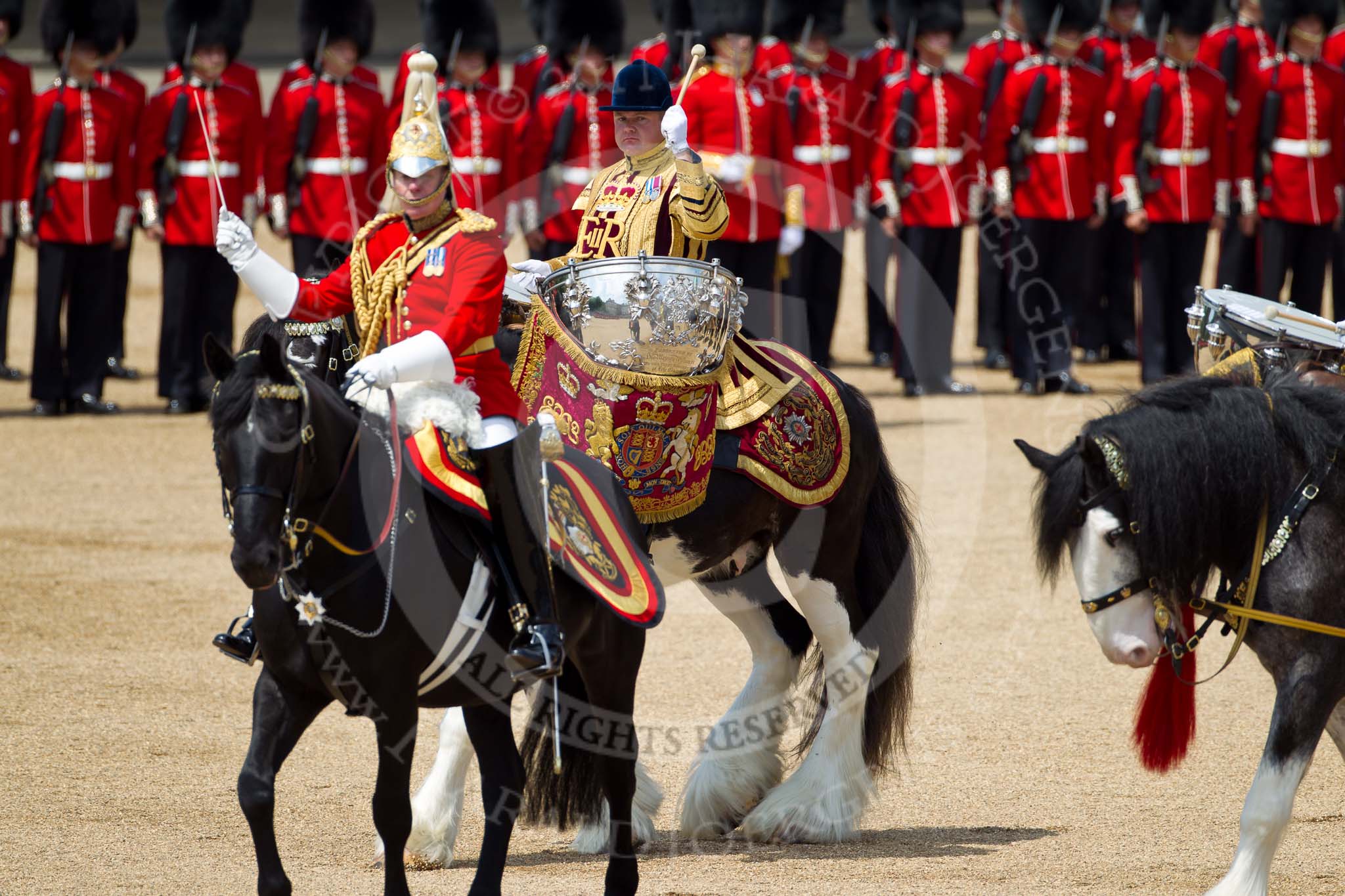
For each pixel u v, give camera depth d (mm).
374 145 61656
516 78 60688
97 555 43156
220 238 20516
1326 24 64500
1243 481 21484
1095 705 32062
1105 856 24188
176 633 36375
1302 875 23328
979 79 64500
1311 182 64625
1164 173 64375
